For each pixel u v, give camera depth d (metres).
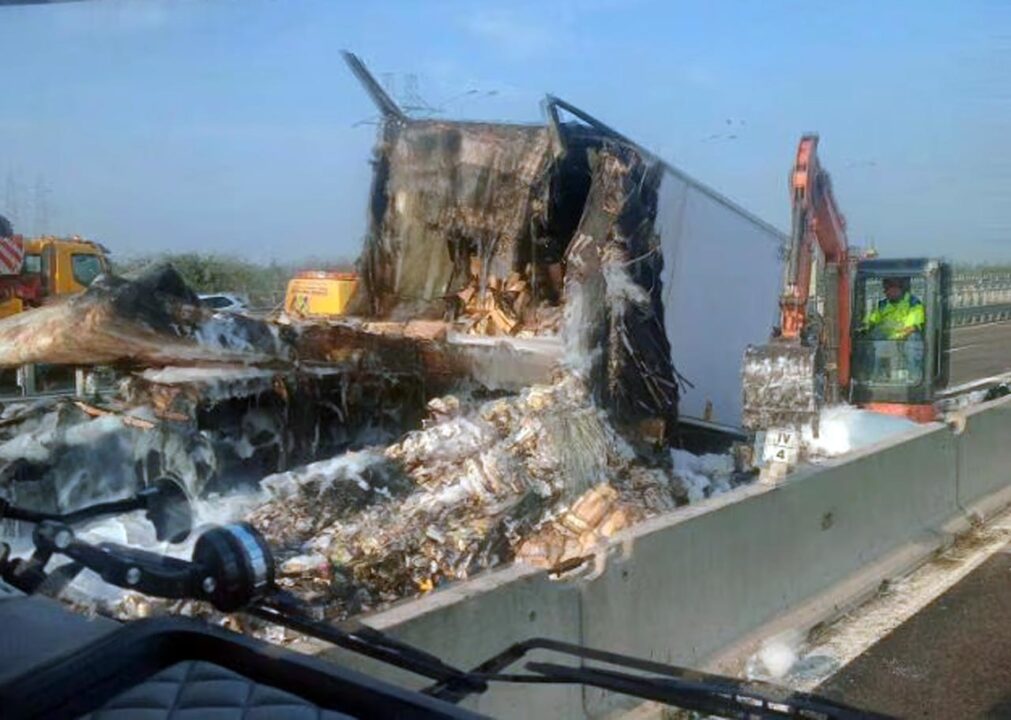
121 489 7.18
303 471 7.71
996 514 9.83
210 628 2.06
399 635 3.81
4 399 9.45
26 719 1.75
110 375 8.87
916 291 13.41
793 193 10.73
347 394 8.83
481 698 4.14
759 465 9.80
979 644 6.43
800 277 10.75
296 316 11.17
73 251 18.62
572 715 4.68
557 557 7.11
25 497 6.82
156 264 8.21
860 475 7.58
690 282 10.85
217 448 7.54
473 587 4.31
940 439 9.10
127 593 4.88
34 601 2.45
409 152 10.57
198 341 7.81
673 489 8.84
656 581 5.29
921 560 8.14
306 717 1.73
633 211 9.68
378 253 11.20
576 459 8.23
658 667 3.00
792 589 6.55
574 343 9.23
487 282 10.77
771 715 2.59
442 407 8.85
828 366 12.70
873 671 6.03
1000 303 46.84
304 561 6.43
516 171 10.04
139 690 1.83
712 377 11.09
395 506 7.48
